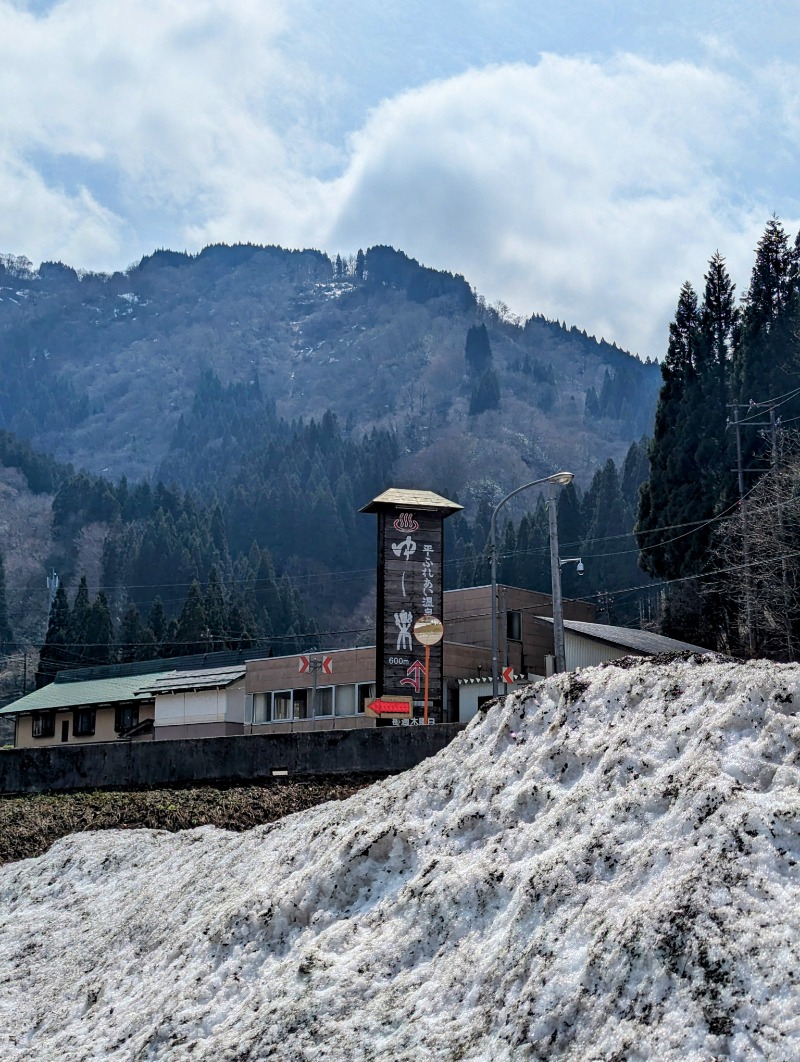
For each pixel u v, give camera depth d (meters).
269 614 96.69
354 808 13.34
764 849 8.17
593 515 88.00
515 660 44.19
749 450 45.59
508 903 9.78
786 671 10.02
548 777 11.23
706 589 45.53
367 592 137.00
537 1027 8.04
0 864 20.05
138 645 75.31
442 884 10.36
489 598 44.19
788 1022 6.89
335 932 10.76
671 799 9.36
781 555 38.69
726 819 8.59
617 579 74.56
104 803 21.69
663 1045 7.14
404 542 32.03
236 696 52.00
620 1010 7.67
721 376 49.16
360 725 42.56
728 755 9.42
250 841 15.66
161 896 15.48
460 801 11.88
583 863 9.30
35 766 23.88
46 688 65.56
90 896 17.22
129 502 136.25
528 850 10.22
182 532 115.00
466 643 44.56
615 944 8.14
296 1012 9.77
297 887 11.84
